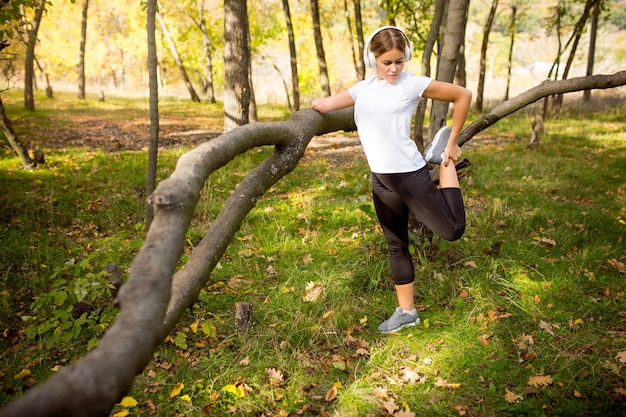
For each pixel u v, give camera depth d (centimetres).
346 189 707
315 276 446
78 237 549
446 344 357
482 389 315
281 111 1767
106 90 3052
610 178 784
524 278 439
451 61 457
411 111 288
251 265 475
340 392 312
